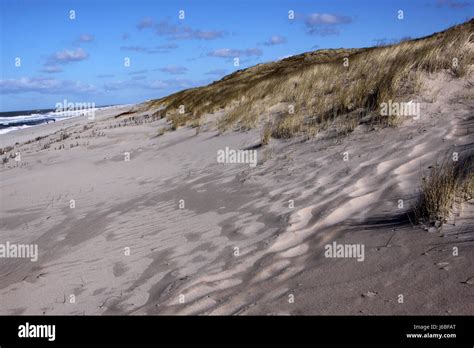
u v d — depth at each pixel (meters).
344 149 7.88
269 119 12.55
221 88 29.78
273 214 5.58
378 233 4.29
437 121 7.93
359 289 3.32
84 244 5.64
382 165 6.46
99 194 8.51
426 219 4.26
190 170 9.55
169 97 40.53
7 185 10.27
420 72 10.02
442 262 3.41
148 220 6.34
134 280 4.34
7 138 33.00
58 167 12.09
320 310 3.14
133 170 10.63
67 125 38.06
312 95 12.81
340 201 5.48
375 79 10.92
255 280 3.88
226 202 6.62
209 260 4.53
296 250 4.39
